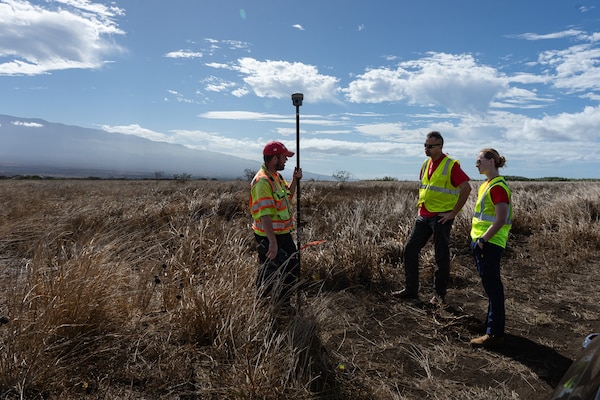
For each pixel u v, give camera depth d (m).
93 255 4.09
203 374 3.24
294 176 4.89
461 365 3.73
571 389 1.61
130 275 4.37
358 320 4.62
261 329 3.71
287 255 4.61
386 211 9.66
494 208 4.09
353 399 3.10
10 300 3.66
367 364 3.66
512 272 6.57
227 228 6.97
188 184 24.62
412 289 5.33
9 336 3.05
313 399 2.98
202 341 3.69
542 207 10.98
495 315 4.01
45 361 3.02
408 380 3.45
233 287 4.06
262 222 4.39
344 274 5.79
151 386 3.06
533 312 4.92
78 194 15.62
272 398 2.92
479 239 4.06
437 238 5.12
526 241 8.56
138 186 23.34
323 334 4.09
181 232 6.26
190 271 4.68
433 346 4.07
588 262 7.00
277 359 3.20
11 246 5.73
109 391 2.96
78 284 3.62
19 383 2.80
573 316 4.85
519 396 3.26
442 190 5.09
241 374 3.09
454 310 5.04
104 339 3.48
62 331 3.36
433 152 5.21
